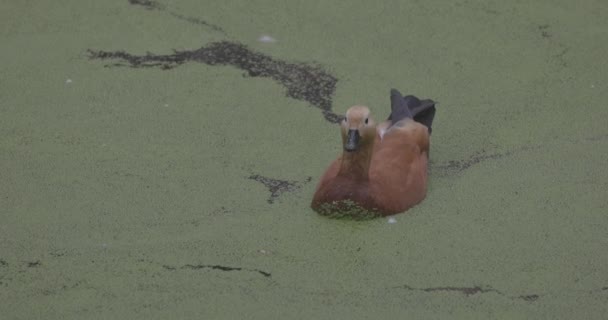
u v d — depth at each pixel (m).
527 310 10.28
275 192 12.24
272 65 14.91
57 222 11.70
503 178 12.46
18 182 12.39
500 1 16.31
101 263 11.02
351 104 14.02
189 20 16.02
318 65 14.89
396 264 10.97
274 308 10.33
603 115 13.76
